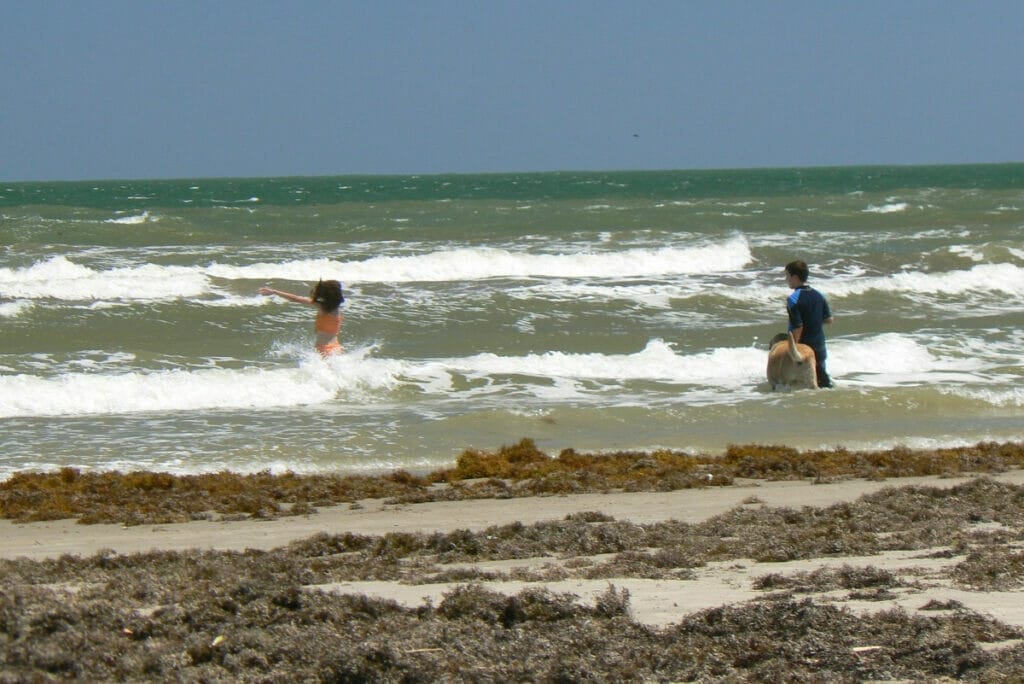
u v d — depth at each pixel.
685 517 28.89
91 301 69.25
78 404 45.69
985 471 35.44
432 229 115.19
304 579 21.55
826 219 130.25
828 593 19.17
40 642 15.92
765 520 27.17
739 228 118.62
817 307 48.62
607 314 68.62
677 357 54.66
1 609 17.38
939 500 28.80
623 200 176.62
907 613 16.92
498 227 118.00
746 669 14.75
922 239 105.19
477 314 67.56
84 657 15.38
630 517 28.97
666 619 17.39
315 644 15.80
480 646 15.74
